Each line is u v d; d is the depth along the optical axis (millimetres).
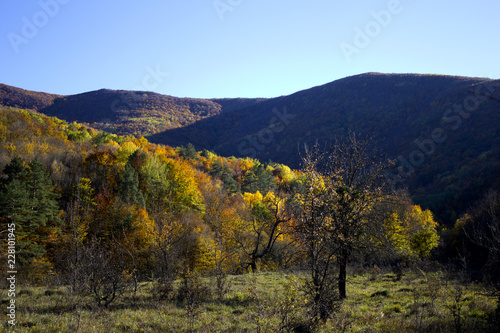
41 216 32250
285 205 23484
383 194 13516
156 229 18953
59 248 30094
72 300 12180
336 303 8781
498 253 10234
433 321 9297
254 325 9258
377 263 25078
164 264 16562
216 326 9703
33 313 10766
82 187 42875
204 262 28531
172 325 9742
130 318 10523
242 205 53688
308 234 8828
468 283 16031
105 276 12344
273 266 27672
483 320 9297
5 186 29578
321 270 8500
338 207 10477
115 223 36250
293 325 7242
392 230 23047
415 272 22625
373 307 12242
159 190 49469
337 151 14102
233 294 14523
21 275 25688
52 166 52469
